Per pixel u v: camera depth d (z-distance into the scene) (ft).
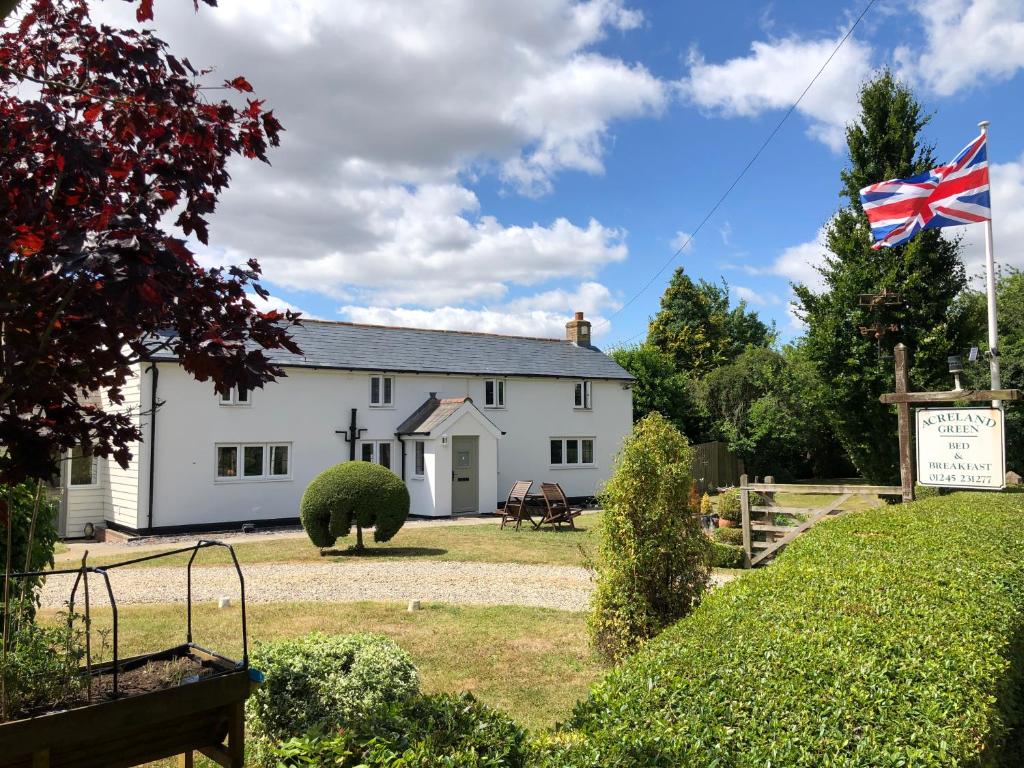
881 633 12.61
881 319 63.93
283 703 15.87
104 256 8.00
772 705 9.70
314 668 16.58
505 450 89.35
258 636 27.55
